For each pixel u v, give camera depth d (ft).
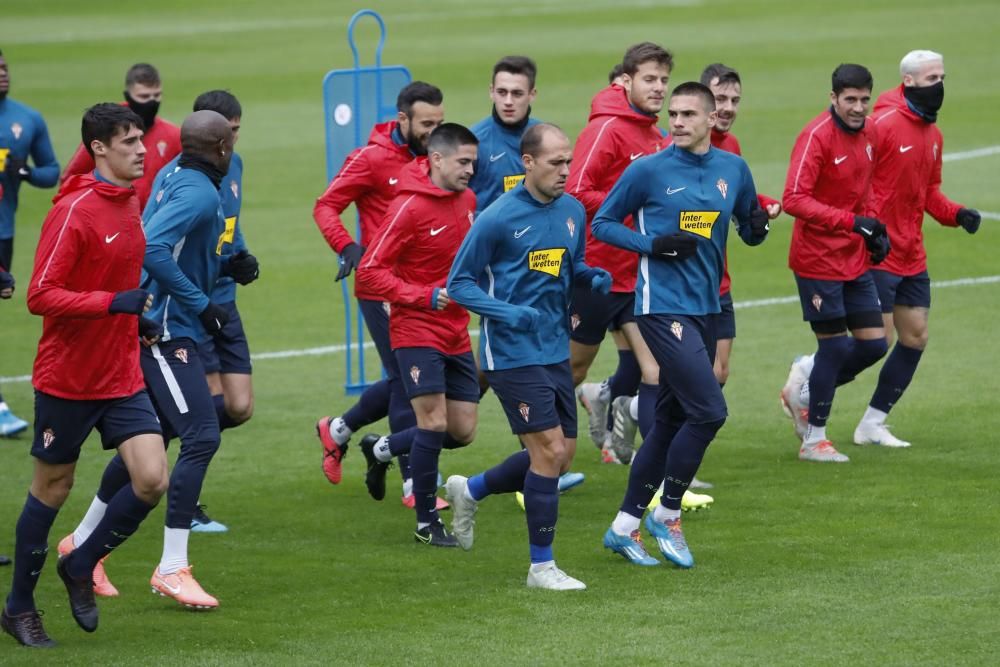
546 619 74.79
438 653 70.03
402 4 482.69
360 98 125.29
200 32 419.74
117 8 487.61
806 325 148.87
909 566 81.66
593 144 101.76
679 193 82.64
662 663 67.87
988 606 74.64
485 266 79.92
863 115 102.37
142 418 73.41
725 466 105.81
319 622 75.46
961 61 321.52
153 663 69.62
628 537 84.53
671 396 83.10
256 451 113.80
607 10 438.81
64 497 73.97
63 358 71.56
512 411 80.02
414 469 90.38
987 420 114.83
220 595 80.59
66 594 81.61
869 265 106.73
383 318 97.30
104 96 306.76
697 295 83.20
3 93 130.82
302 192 219.82
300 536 92.94
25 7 494.18
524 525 95.35
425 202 88.38
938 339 140.67
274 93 312.29
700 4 442.91
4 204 128.77
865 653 68.44
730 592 78.33
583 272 81.97
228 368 98.68
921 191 107.96
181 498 79.15
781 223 194.90
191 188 79.66
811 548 85.97
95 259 71.36
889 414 117.60
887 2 425.69
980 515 91.56
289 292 167.22
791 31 378.32
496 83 104.37
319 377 135.64
